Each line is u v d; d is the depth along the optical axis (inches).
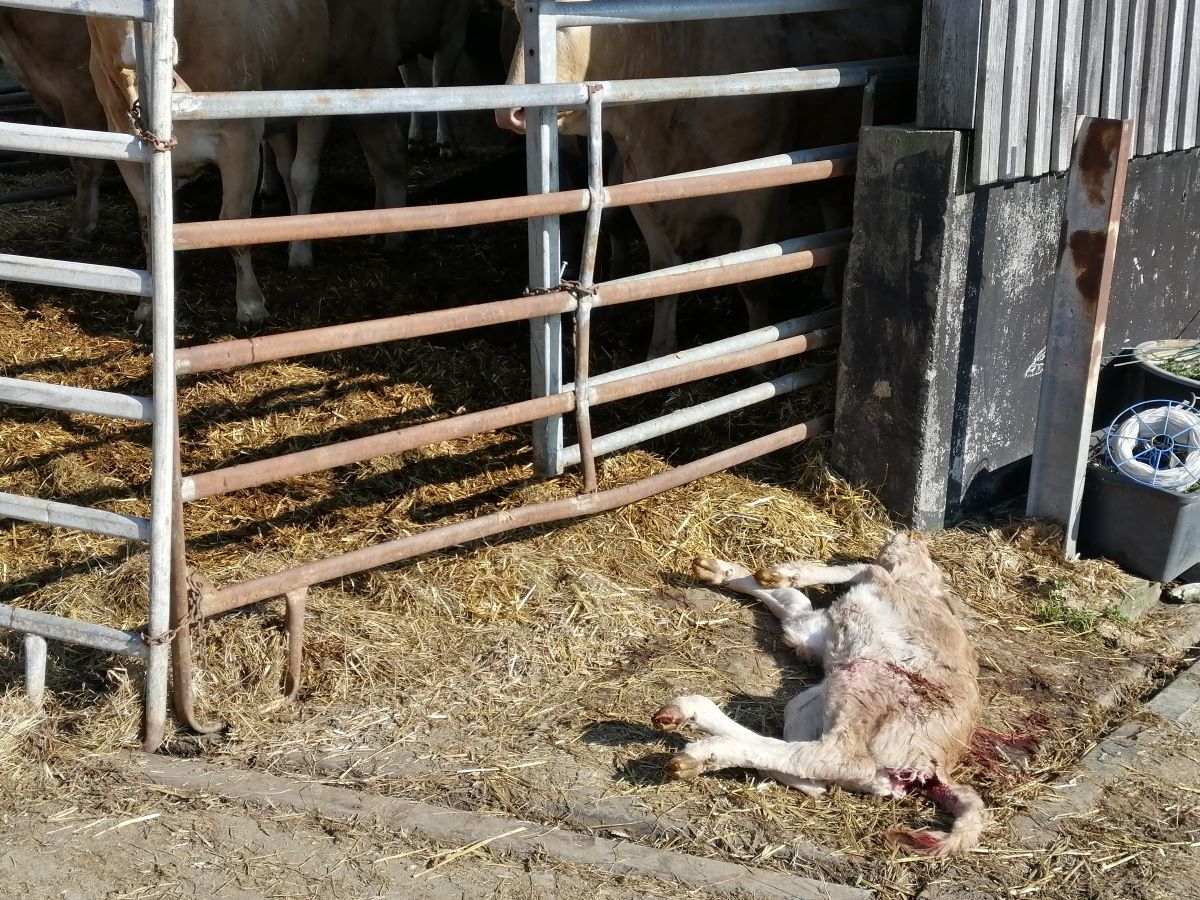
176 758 130.1
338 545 168.6
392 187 305.0
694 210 224.2
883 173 177.3
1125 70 195.2
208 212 320.8
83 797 122.7
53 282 122.9
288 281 261.7
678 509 182.4
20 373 209.6
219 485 130.0
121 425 197.6
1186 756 141.0
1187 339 230.2
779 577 160.6
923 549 163.0
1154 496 176.7
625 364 231.8
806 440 198.7
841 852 120.6
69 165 329.4
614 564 169.6
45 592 153.4
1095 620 169.2
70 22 257.4
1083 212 169.2
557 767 131.0
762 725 140.3
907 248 177.2
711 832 122.4
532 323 160.9
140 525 126.3
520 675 146.4
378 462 188.4
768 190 223.5
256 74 235.9
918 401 181.3
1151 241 219.5
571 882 114.7
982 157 171.3
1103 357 207.3
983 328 185.8
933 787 127.7
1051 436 180.2
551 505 159.6
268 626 148.0
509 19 306.7
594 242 156.7
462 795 126.2
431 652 148.9
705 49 217.6
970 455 191.5
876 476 189.3
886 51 242.8
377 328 138.4
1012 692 151.6
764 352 182.2
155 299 119.6
